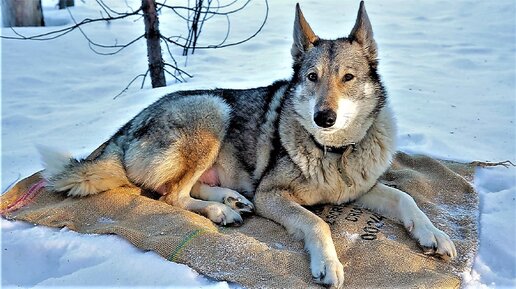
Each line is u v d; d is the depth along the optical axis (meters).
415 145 1.71
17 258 1.17
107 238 1.19
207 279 1.07
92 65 2.64
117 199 1.32
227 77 2.35
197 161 1.38
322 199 1.34
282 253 1.12
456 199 1.39
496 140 1.75
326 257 1.08
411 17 3.66
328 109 1.18
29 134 1.84
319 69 1.26
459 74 2.44
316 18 3.59
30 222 1.27
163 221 1.23
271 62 2.60
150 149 1.38
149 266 1.10
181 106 1.40
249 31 3.30
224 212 1.28
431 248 1.14
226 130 1.42
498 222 1.28
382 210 1.31
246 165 1.41
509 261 1.17
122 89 2.29
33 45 2.86
